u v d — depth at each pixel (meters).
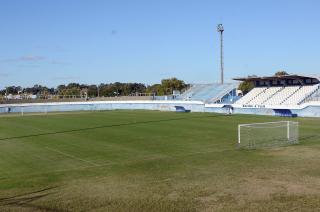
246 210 11.58
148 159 21.83
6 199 13.55
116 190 14.32
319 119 45.97
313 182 14.82
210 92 76.88
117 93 137.62
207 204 12.27
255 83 69.62
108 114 62.56
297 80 62.62
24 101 88.81
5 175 18.41
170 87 113.25
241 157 21.34
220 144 27.17
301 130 34.41
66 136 33.34
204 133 33.91
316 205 11.88
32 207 12.42
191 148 25.70
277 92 63.47
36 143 29.27
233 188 14.15
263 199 12.66
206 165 19.17
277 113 53.59
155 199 12.93
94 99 93.12
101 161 21.56
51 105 78.81
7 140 31.30
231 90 74.31
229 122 44.44
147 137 31.86
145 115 58.75
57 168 19.86
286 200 12.48
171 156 22.67
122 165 20.06
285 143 26.41
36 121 50.06
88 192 14.15
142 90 141.50
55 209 12.14
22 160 22.36
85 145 27.88
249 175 16.34
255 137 29.92
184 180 15.69
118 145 27.64
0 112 73.81
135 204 12.41
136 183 15.42
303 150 23.22
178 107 70.06
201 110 66.75
